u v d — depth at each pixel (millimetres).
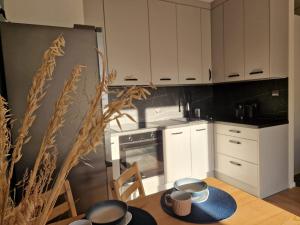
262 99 2920
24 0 1742
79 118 1439
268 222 886
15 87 1354
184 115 3461
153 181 2664
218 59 3115
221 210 976
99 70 1541
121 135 2441
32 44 1379
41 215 486
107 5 2455
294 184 2752
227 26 2930
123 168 2459
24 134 486
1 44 1366
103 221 843
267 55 2465
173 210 972
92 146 484
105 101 1395
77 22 1899
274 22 2438
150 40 2732
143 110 3123
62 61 1438
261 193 2488
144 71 2709
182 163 2844
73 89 511
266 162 2492
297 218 907
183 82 3014
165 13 2816
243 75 2768
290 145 2664
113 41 2504
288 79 2590
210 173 3080
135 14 2619
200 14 3092
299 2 2990
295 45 2766
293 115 2662
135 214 967
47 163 513
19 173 1366
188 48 3021
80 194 1556
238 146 2682
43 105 1396
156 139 2676
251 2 2596
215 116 3512
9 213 446
